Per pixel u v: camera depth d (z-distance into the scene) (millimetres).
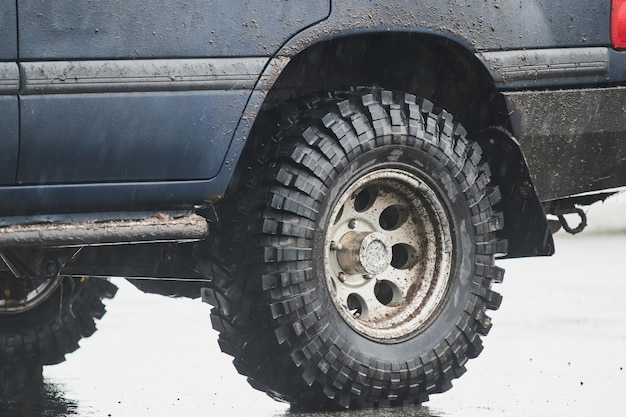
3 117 6746
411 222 8008
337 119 7602
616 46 8469
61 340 9445
